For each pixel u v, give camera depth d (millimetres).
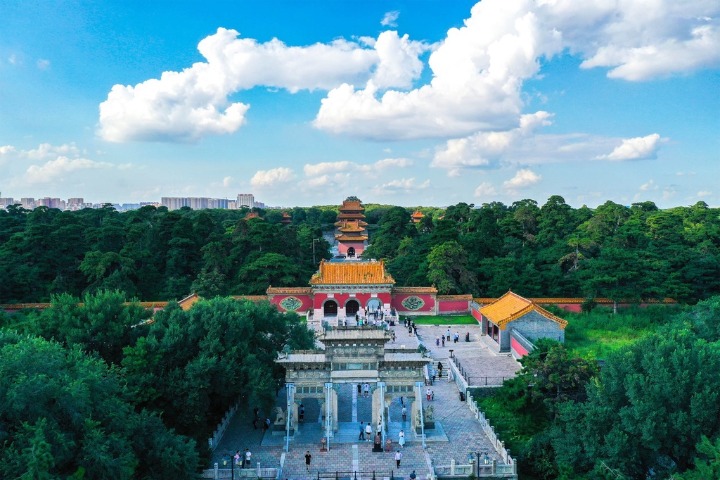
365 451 48062
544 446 46125
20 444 28750
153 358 46938
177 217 116875
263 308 58094
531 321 73938
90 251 106000
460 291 102000
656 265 88562
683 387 39406
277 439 50844
